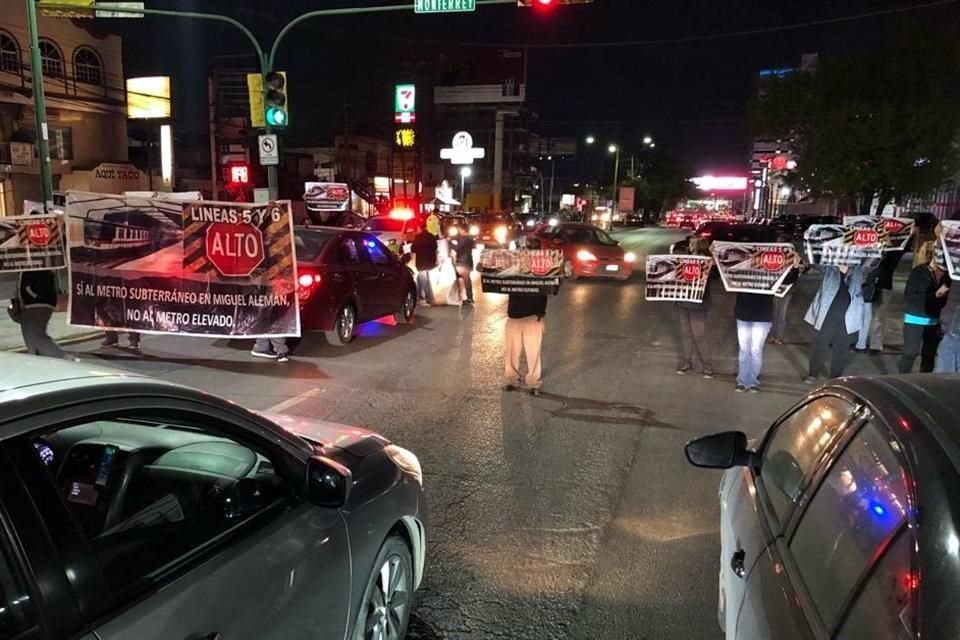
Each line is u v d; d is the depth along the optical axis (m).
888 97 25.92
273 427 2.71
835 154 26.30
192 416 2.31
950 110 24.59
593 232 21.22
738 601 2.47
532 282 7.95
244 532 2.35
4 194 28.31
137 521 2.19
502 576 4.14
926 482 1.72
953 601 1.45
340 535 2.74
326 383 8.41
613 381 8.88
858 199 28.84
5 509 1.65
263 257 8.49
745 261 8.24
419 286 15.24
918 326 8.23
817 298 9.00
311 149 52.94
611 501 5.21
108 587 1.83
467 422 7.05
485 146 74.00
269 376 8.68
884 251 8.36
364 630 2.95
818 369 9.05
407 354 10.20
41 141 14.05
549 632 3.61
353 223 28.08
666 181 101.25
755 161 100.44
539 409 7.55
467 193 72.94
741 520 2.82
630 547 4.51
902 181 25.73
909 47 25.33
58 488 1.81
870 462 2.02
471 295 15.08
